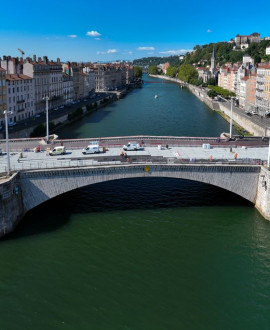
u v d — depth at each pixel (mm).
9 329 41750
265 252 57094
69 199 73938
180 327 42562
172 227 63594
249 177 69562
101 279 50062
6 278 49875
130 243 58562
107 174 66562
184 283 49781
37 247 56844
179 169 68188
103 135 142125
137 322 43000
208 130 155875
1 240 58406
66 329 41875
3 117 138875
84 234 60750
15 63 168875
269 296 47844
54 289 48031
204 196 76375
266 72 169625
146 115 193875
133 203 72688
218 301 46719
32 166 68250
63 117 166125
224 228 63562
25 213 65250
